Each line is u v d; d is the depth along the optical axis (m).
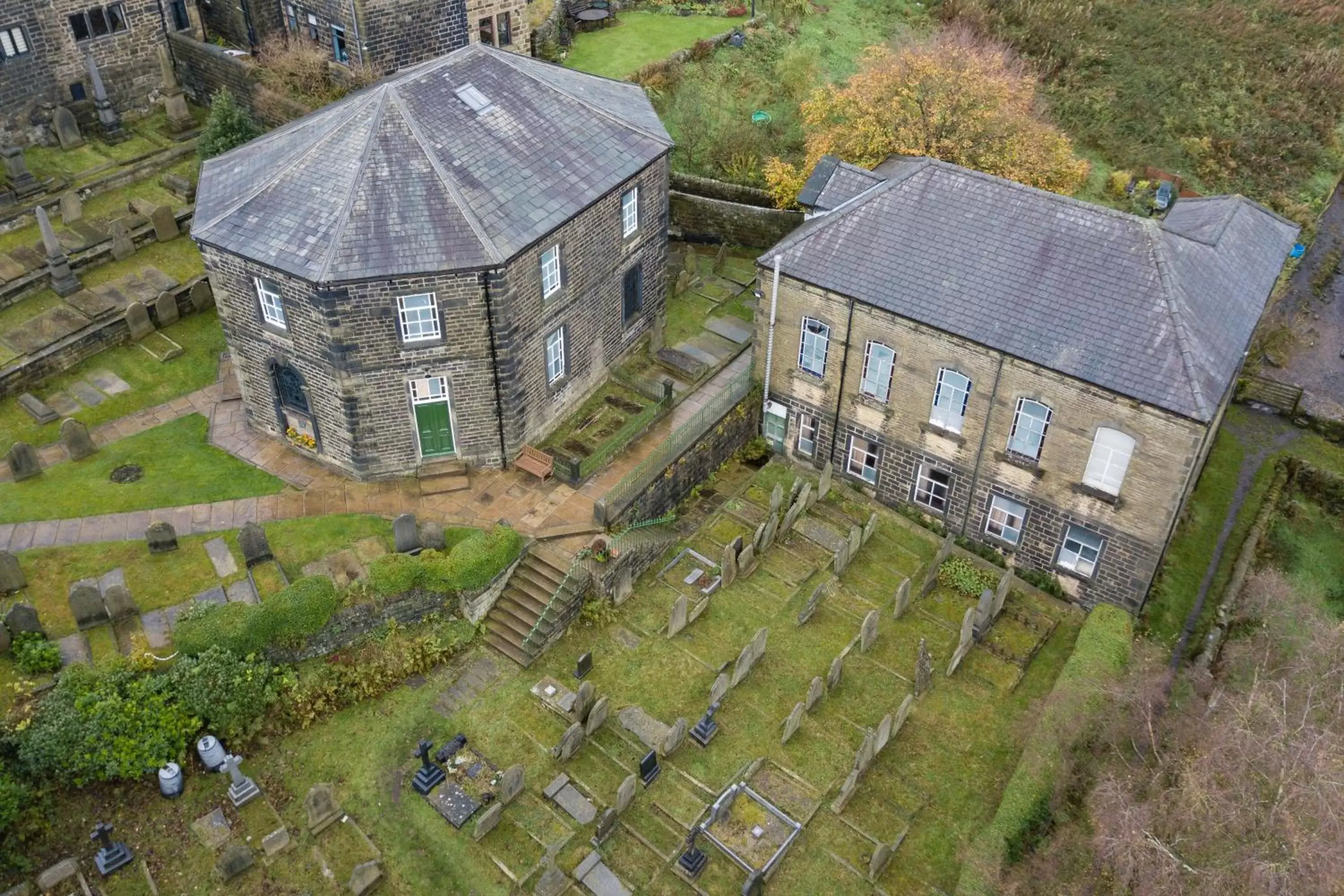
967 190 31.84
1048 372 28.98
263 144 32.59
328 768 26.67
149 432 34.84
